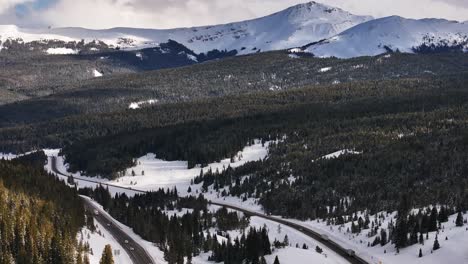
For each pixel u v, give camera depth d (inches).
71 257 5664.4
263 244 6535.4
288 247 6747.1
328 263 6264.8
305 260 6254.9
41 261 5590.6
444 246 6176.2
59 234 5797.2
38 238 5733.3
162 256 6579.7
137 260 6304.1
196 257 6894.7
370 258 6619.1
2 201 6161.4
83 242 6407.5
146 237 7234.3
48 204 6712.6
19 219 5856.3
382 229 6968.5
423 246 6397.6
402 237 6609.3
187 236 7022.6
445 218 7111.2
